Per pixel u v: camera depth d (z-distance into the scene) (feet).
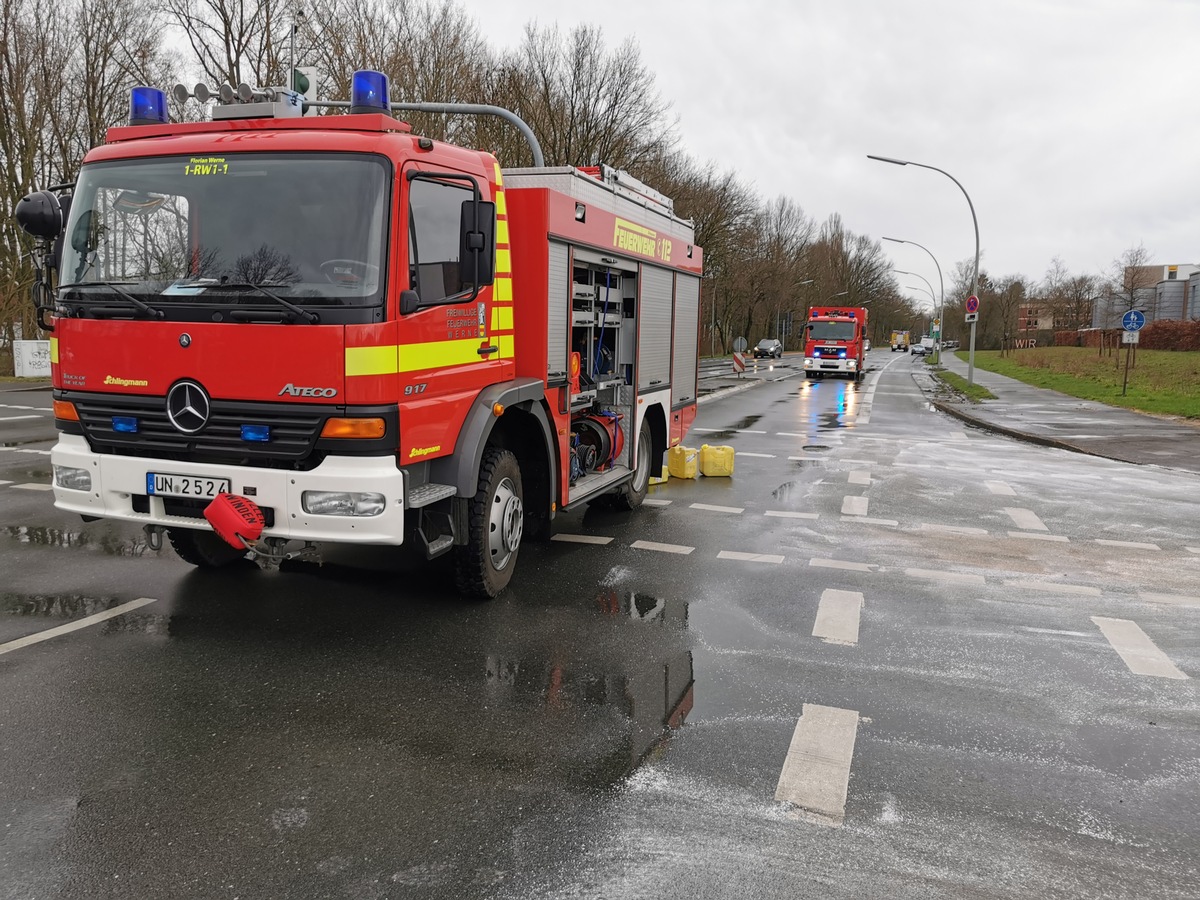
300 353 14.93
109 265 16.17
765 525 28.53
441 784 11.70
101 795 11.21
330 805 11.11
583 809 11.15
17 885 9.36
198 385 15.43
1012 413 72.79
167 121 18.58
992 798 11.79
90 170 16.58
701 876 9.80
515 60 92.99
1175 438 55.47
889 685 15.60
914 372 164.45
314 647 16.56
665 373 31.04
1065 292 300.61
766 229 254.27
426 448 16.52
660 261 29.53
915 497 34.32
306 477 15.06
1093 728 14.11
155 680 14.84
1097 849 10.66
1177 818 11.44
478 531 18.65
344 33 83.82
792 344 312.50
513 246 20.52
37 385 80.28
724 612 19.40
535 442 21.29
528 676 15.48
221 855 9.99
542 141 91.45
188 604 18.75
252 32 87.51
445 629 17.75
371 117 16.11
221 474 15.44
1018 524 29.76
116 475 16.15
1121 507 33.27
